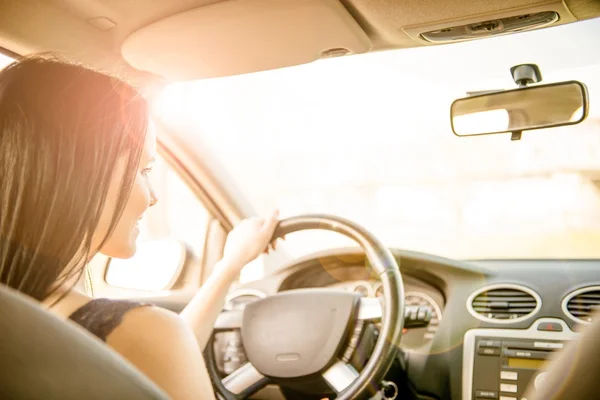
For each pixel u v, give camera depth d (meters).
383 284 1.75
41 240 0.89
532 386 1.99
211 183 3.18
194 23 2.11
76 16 2.13
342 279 2.31
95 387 0.55
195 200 3.27
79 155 0.91
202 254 3.17
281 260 2.87
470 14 2.04
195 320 1.41
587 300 2.08
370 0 1.98
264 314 1.84
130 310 0.87
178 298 3.01
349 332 1.76
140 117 1.00
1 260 0.87
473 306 2.15
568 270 2.16
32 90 0.91
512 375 2.03
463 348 2.11
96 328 0.85
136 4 2.06
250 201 3.27
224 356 1.96
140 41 2.23
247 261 1.60
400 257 2.25
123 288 3.15
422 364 2.13
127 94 0.98
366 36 2.23
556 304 2.08
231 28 2.13
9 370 0.50
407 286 2.30
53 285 0.92
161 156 3.17
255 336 1.83
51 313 0.59
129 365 0.61
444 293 2.23
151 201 1.12
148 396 0.59
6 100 0.91
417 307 1.96
